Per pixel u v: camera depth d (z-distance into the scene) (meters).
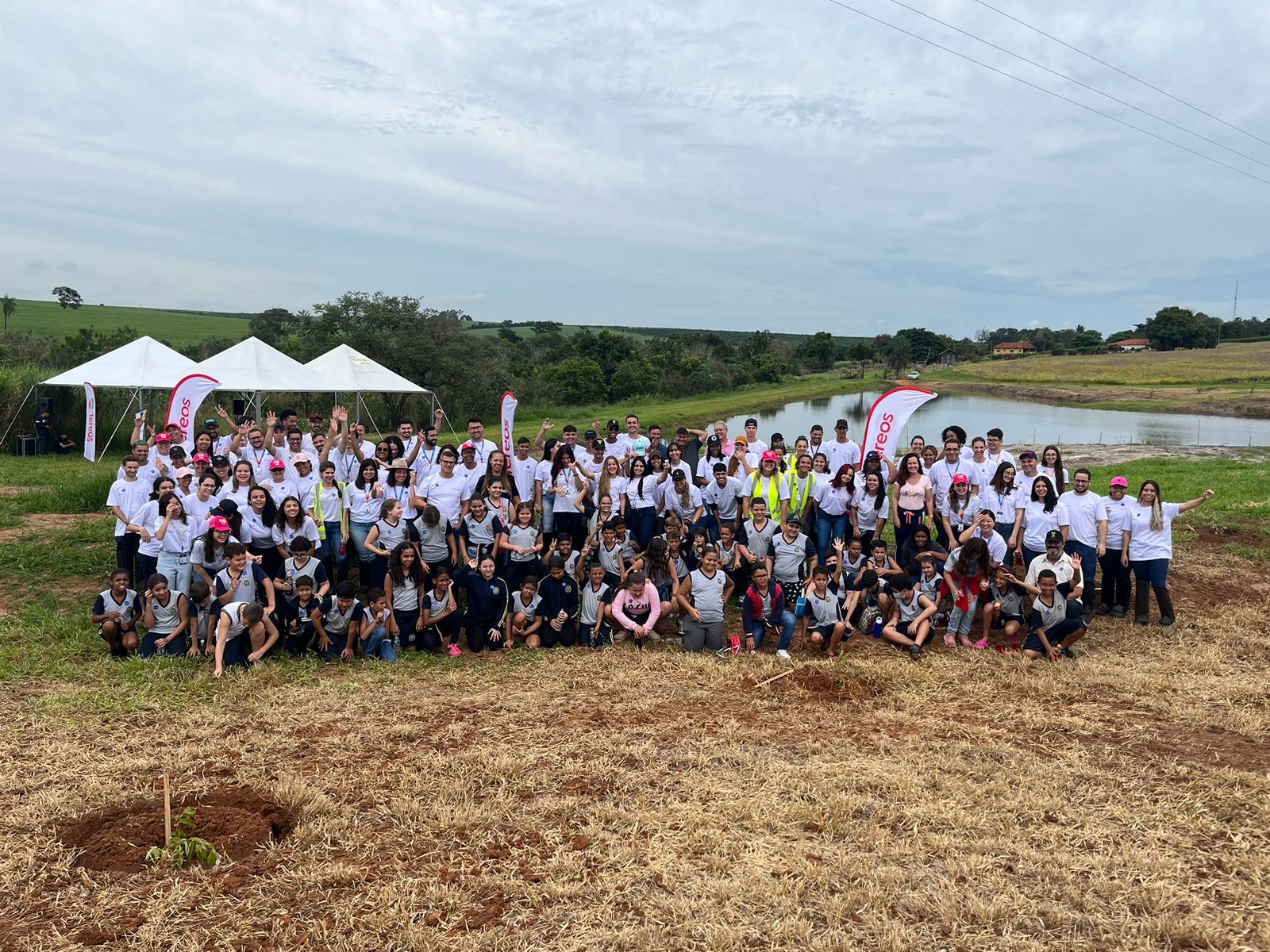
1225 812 5.13
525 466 10.85
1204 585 10.95
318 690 7.36
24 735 6.32
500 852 4.77
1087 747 6.22
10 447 21.66
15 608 9.45
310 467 9.80
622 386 48.56
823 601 8.62
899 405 11.15
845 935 4.02
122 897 4.36
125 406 23.12
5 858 4.71
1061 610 8.41
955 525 10.07
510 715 6.82
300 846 4.83
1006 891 4.35
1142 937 3.98
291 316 51.72
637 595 8.80
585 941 4.00
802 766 5.86
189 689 7.31
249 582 8.16
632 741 6.28
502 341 61.25
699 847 4.81
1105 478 18.33
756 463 11.89
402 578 8.54
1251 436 35.84
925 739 6.40
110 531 12.54
